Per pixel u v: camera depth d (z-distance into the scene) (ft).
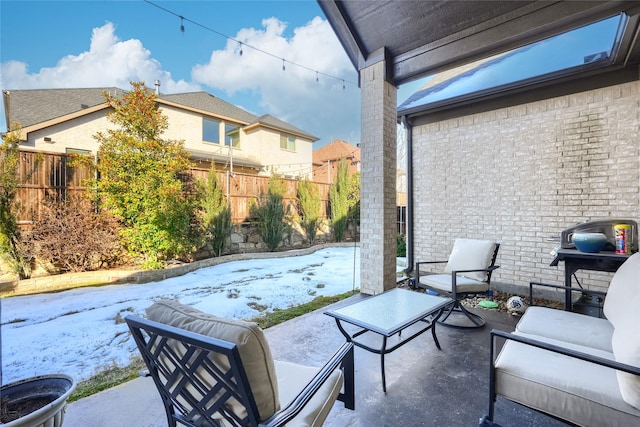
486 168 14.88
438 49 12.44
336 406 6.12
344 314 7.61
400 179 28.99
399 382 6.94
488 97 14.21
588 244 8.93
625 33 9.45
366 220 14.25
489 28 11.14
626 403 3.98
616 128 11.76
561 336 6.16
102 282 17.29
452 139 15.90
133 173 18.92
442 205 16.31
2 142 15.49
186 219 21.08
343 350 5.11
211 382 3.69
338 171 35.24
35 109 31.50
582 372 4.68
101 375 7.70
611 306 6.23
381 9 12.28
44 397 4.95
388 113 13.87
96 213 18.52
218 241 24.40
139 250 19.56
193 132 39.83
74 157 18.15
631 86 11.50
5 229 15.35
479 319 10.84
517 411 5.90
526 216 13.80
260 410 3.48
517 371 4.87
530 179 13.67
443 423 5.60
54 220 16.98
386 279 13.84
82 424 5.62
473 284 10.52
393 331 6.55
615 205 11.80
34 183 16.79
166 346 3.81
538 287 13.55
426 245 16.96
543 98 13.30
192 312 3.98
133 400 6.36
